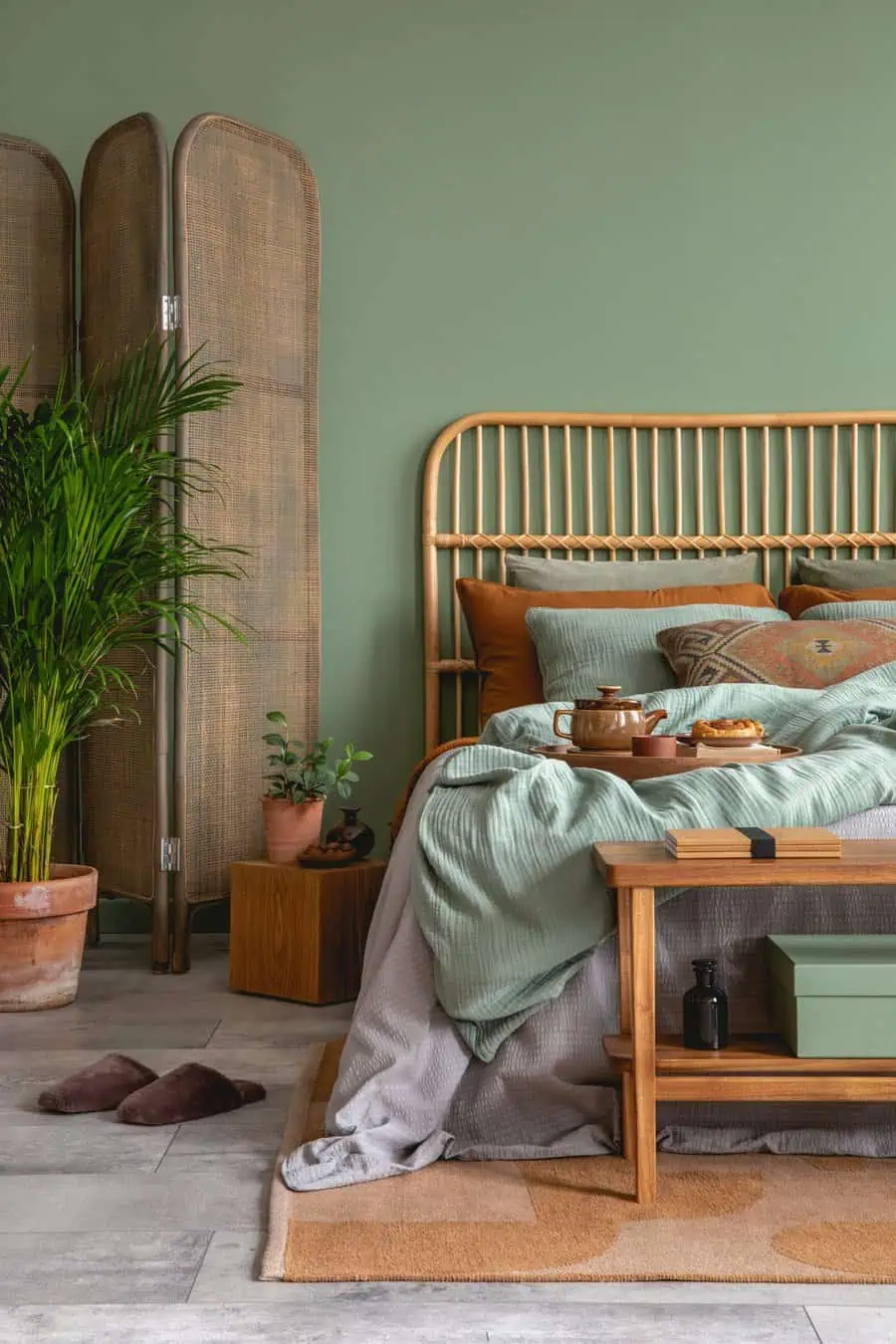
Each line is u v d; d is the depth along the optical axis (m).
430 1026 2.02
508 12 3.93
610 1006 2.02
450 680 3.92
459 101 3.93
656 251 3.93
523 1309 1.50
